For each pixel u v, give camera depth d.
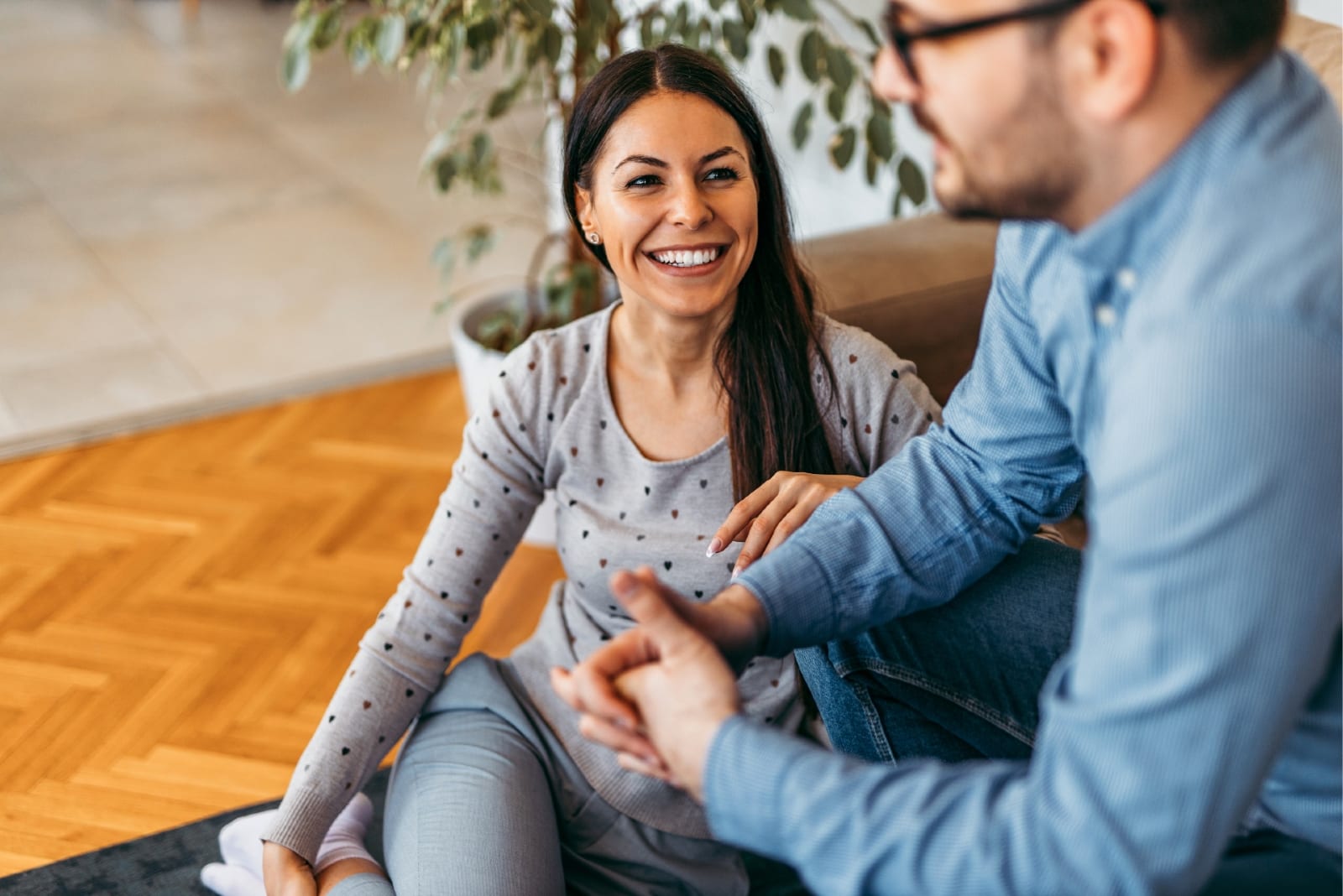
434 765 1.39
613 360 1.39
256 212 3.81
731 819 0.86
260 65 5.20
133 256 3.54
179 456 2.62
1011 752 1.16
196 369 2.96
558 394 1.40
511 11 2.04
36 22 5.89
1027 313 1.03
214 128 4.52
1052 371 1.01
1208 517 0.73
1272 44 0.78
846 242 1.74
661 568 1.37
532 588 2.20
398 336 3.10
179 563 2.29
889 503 1.12
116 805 1.76
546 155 3.12
